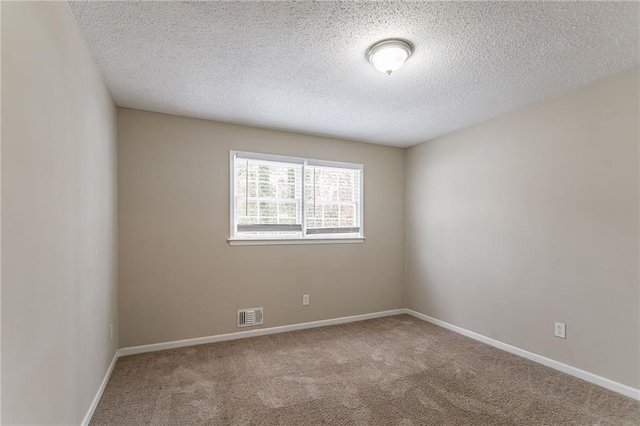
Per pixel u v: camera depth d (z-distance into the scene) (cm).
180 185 328
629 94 231
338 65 227
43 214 134
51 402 141
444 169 396
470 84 256
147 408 213
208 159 341
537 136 292
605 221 243
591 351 249
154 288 314
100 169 234
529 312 295
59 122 152
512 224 313
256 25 181
